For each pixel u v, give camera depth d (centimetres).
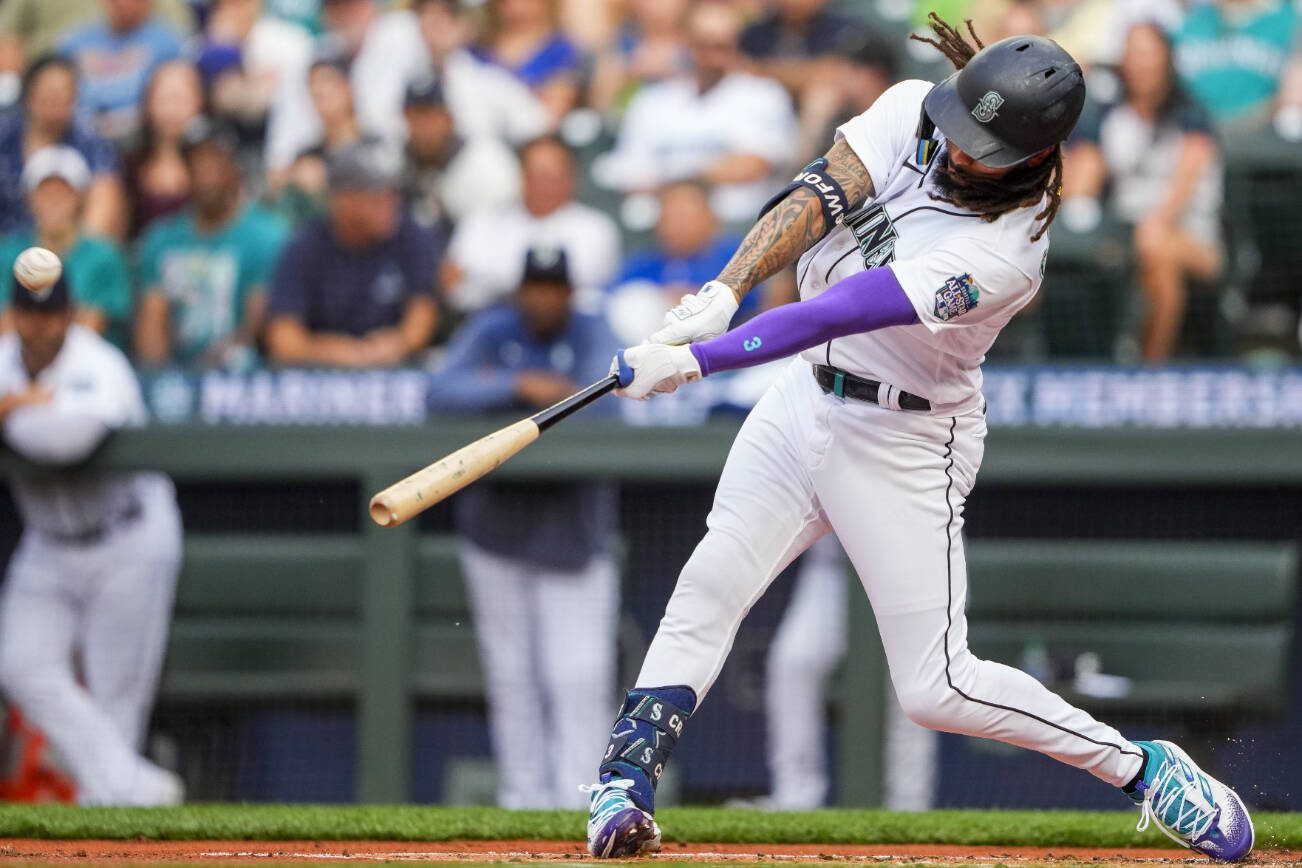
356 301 2631
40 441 2556
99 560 2573
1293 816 1714
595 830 1180
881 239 1138
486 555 2520
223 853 1338
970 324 1111
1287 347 2580
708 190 2686
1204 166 2597
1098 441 2448
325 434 2539
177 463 2561
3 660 2562
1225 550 2483
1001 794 2542
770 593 2559
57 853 1320
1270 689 2458
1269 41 2658
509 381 2514
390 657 2522
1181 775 1241
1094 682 2477
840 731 2450
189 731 2595
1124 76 2619
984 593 2519
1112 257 2553
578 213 2702
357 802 2514
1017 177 1090
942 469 1191
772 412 1231
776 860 1282
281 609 2583
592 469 2480
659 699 1219
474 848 1430
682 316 1102
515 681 2525
